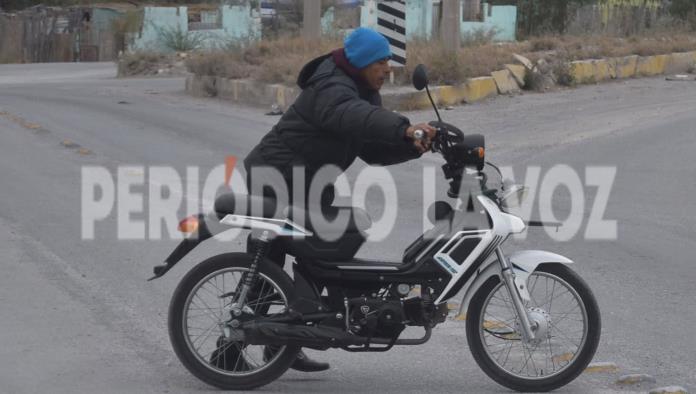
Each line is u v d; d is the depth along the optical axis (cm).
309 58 2431
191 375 682
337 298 643
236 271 646
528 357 685
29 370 685
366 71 625
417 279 633
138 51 4244
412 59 2328
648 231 1147
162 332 779
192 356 646
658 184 1403
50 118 2041
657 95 2461
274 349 662
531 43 2875
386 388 661
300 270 648
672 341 771
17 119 2009
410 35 3009
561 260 641
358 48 620
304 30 2925
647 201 1302
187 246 630
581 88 2620
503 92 2461
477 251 628
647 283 939
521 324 642
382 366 710
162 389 651
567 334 732
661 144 1708
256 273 642
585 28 3722
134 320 809
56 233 1110
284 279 643
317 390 656
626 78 2861
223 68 2561
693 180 1428
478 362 651
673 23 3862
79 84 3164
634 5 3838
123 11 5659
